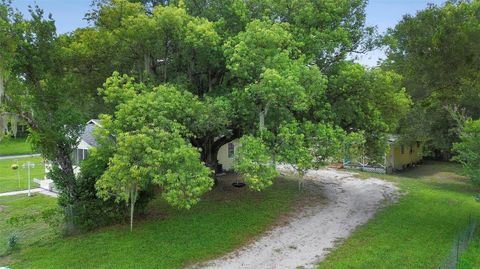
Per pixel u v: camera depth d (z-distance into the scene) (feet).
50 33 51.93
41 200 77.36
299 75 47.65
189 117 49.70
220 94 59.31
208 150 71.82
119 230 52.60
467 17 59.26
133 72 63.16
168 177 41.27
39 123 51.21
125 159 42.37
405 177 97.91
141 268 41.65
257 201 67.51
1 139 50.19
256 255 46.11
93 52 57.93
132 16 55.67
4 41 47.32
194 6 64.90
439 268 38.70
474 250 46.55
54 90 52.34
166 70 64.18
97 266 42.09
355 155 63.57
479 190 80.94
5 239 52.75
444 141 106.42
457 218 60.18
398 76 66.64
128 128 45.98
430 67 65.21
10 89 48.39
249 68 49.49
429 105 89.04
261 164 45.80
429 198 73.41
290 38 55.21
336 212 63.77
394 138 103.50
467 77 66.08
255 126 53.98
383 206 67.51
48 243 49.44
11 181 97.71
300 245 49.29
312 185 83.10
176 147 43.37
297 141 48.29
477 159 51.52
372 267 41.60
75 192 53.52
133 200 50.34
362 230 54.34
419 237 51.08
